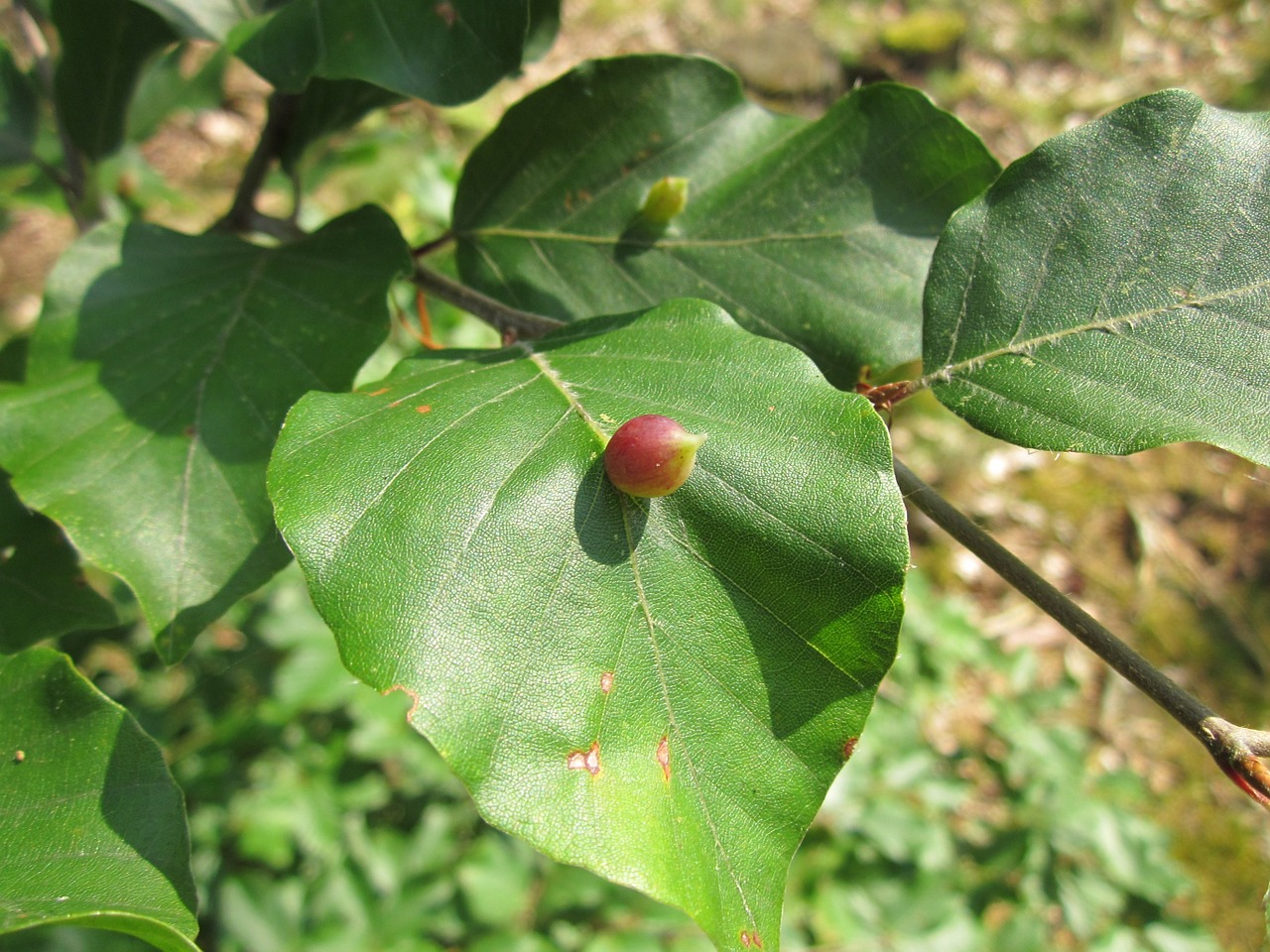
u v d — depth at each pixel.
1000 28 0.64
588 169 0.13
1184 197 0.10
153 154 0.44
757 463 0.09
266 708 0.22
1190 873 0.34
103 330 0.11
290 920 0.21
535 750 0.08
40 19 0.15
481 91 0.10
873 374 0.12
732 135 0.13
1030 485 0.43
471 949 0.21
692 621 0.08
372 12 0.10
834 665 0.08
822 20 0.61
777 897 0.08
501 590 0.08
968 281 0.10
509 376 0.10
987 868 0.25
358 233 0.12
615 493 0.09
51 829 0.08
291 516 0.08
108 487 0.10
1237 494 0.45
